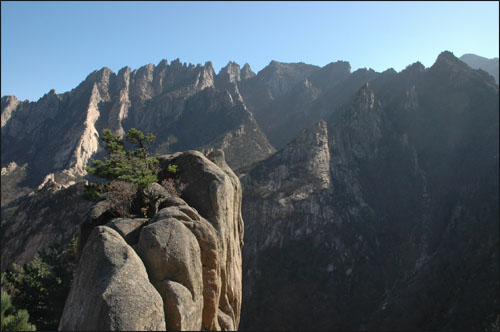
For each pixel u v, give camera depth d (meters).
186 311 11.53
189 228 14.10
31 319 18.25
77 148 175.12
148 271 12.02
